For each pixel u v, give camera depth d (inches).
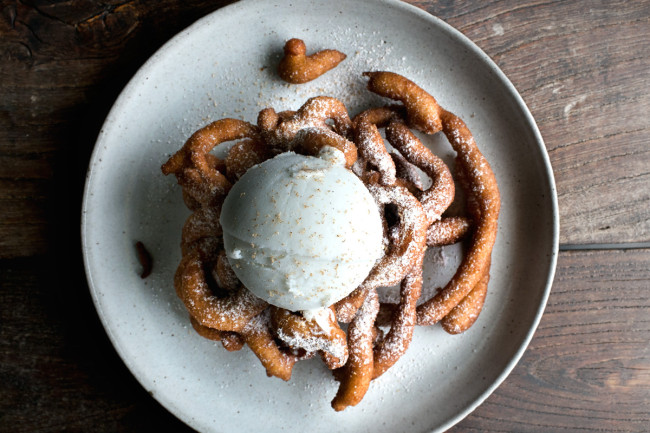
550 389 17.3
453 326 16.2
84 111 16.8
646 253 17.2
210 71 16.5
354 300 15.1
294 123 15.3
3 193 16.8
